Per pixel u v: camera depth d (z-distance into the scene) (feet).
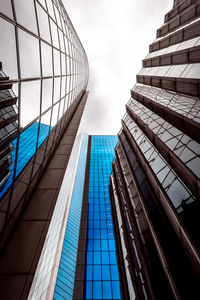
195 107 46.01
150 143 61.62
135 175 65.31
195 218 31.63
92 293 78.95
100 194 145.28
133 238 57.67
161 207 43.65
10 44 23.03
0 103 21.25
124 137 100.07
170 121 54.39
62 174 41.06
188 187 35.53
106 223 118.73
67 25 64.28
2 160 23.84
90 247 101.81
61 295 72.49
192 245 29.32
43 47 35.24
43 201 34.37
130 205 63.67
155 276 38.14
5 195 26.04
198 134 38.78
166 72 70.64
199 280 28.53
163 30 102.12
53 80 41.47
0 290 22.47
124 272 66.85
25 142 30.19
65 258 88.63
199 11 70.18
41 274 37.58
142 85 100.37
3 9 21.33
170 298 33.58
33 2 30.71
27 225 29.86
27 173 32.86
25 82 27.58
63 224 71.15
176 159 39.58
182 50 61.36
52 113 43.45
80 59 96.99
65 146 52.90
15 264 25.05
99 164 185.88
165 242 37.52
